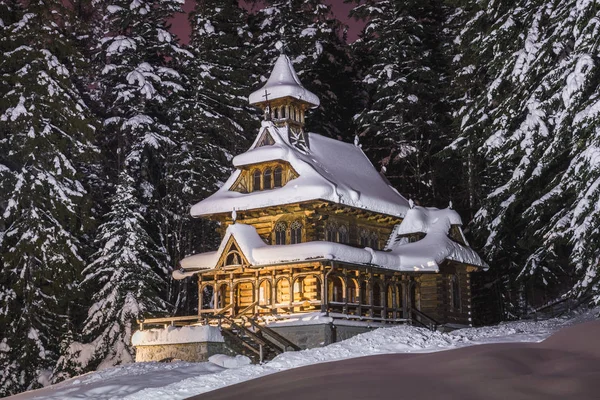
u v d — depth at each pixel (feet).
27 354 152.25
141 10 198.29
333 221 146.41
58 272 159.84
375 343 84.12
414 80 205.67
